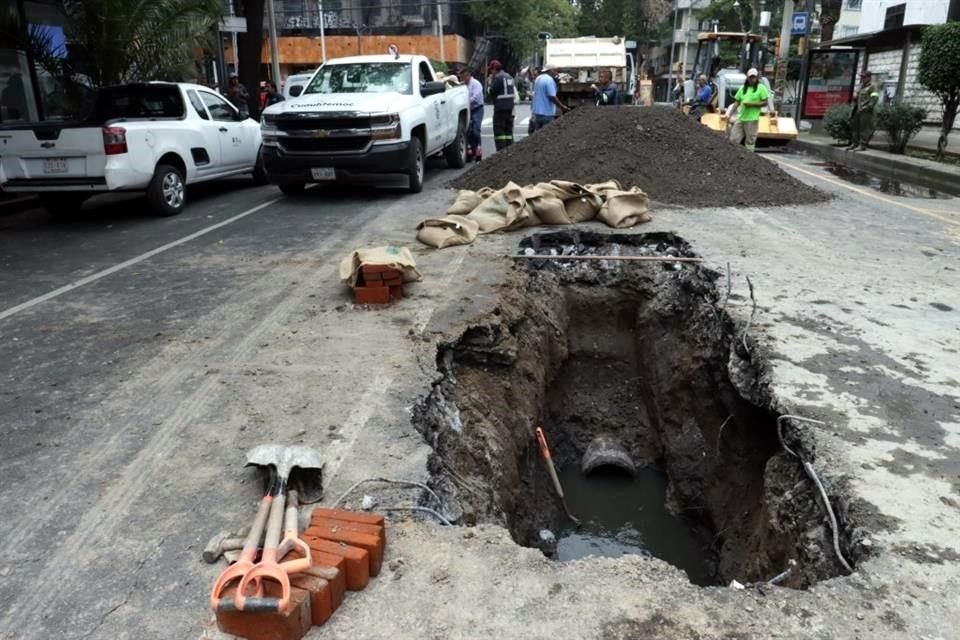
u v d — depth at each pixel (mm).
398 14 49469
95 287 6832
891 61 25094
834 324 5395
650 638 2535
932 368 4660
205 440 3959
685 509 6234
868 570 2869
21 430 4121
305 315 5891
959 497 3322
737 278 6480
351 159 10469
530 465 6184
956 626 2576
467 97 14781
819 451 3725
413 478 3561
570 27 66625
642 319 7285
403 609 2674
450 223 8125
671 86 55062
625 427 7375
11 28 12062
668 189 10164
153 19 12867
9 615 2715
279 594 2566
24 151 9359
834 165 16281
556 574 2871
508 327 6035
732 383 5066
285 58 48031
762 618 2625
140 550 3070
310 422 4125
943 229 8664
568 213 8742
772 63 28781
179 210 10586
